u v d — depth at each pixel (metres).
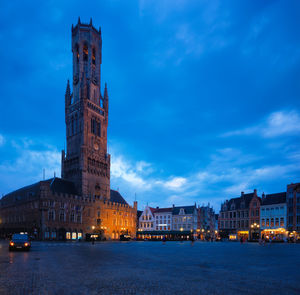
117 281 13.40
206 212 139.75
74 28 128.50
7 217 105.12
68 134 117.81
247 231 113.38
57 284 12.55
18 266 18.34
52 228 87.38
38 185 94.62
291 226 97.94
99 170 115.50
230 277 14.89
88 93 120.31
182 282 13.29
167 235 121.62
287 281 13.89
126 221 121.81
